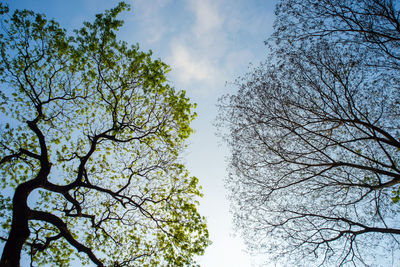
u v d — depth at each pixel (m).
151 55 10.69
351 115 9.27
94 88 11.05
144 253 11.29
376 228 8.41
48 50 9.90
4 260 6.05
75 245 8.23
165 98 11.55
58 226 8.08
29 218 7.33
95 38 9.91
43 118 9.72
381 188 8.84
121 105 11.30
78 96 10.53
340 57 8.96
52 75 9.86
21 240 6.64
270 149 10.00
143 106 11.62
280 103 9.64
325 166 10.01
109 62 10.32
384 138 8.70
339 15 8.25
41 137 8.87
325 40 8.91
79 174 9.35
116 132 10.26
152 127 11.41
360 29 8.11
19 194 7.44
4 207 9.65
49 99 9.68
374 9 7.76
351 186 9.68
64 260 10.70
